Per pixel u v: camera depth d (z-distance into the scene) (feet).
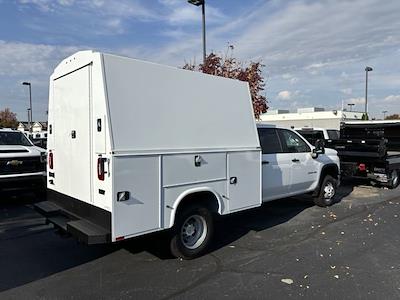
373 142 38.45
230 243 20.51
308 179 27.66
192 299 13.82
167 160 16.12
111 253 18.75
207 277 15.81
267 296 14.03
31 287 14.89
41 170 32.07
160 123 16.03
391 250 19.33
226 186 18.95
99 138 14.98
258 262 17.57
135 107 15.26
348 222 25.21
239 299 13.80
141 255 18.43
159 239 17.52
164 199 16.08
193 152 17.20
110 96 14.64
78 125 16.65
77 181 16.96
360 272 16.35
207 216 18.33
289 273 16.24
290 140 26.48
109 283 15.25
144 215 15.35
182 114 16.92
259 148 20.97
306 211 28.60
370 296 14.03
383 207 30.25
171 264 17.28
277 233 22.49
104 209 14.87
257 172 20.90
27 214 27.63
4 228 23.56
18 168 30.73
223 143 18.85
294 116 179.83
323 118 170.50
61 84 18.12
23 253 18.85
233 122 19.47
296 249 19.48
